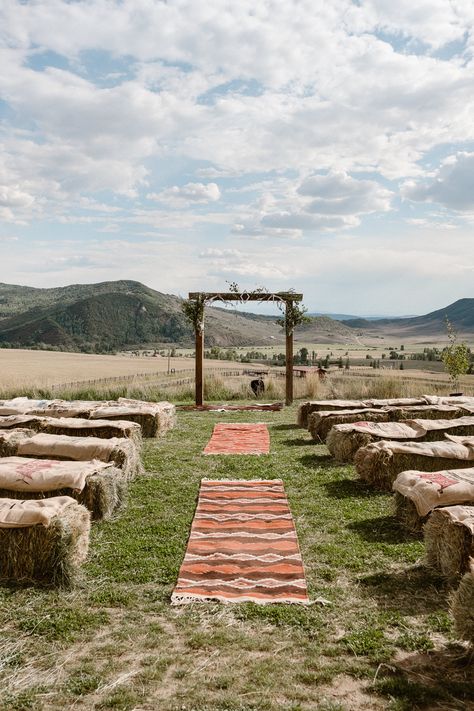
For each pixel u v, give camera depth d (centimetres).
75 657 317
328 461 811
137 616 364
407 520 523
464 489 493
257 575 422
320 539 504
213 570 431
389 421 998
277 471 750
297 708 270
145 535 513
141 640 334
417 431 817
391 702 275
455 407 1038
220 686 288
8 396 1742
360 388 1700
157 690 286
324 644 330
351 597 392
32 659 316
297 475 730
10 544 410
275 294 1580
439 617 362
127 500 620
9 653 321
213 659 314
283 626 350
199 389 1566
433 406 1050
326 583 414
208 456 842
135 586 410
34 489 521
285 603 379
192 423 1193
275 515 564
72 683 292
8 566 411
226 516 560
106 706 273
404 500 536
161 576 425
